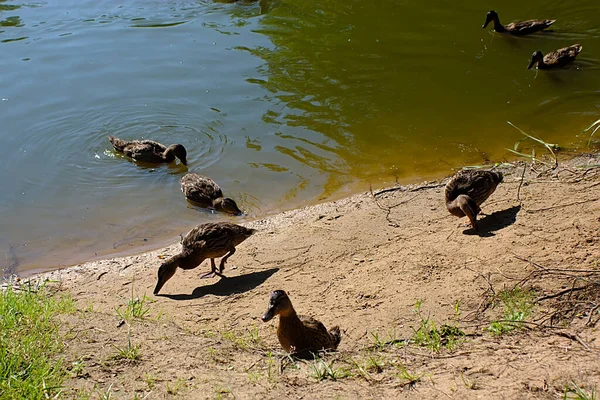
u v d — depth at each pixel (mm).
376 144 12547
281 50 17047
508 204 9445
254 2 20766
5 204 11156
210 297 8062
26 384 5297
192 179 11500
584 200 9109
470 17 19047
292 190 11273
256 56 16719
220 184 11641
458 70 15672
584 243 7719
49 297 8078
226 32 18391
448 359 5746
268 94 14695
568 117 13148
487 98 14227
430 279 7641
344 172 11680
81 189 11719
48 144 13031
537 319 6367
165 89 15039
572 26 18219
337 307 7402
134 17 19719
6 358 5715
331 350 6297
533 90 14516
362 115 13672
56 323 6801
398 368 5645
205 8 20391
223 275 8695
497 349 5840
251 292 8094
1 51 17141
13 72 15914
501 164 11195
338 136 12891
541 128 12758
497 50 16750
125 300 8133
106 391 5453
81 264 9445
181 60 16531
